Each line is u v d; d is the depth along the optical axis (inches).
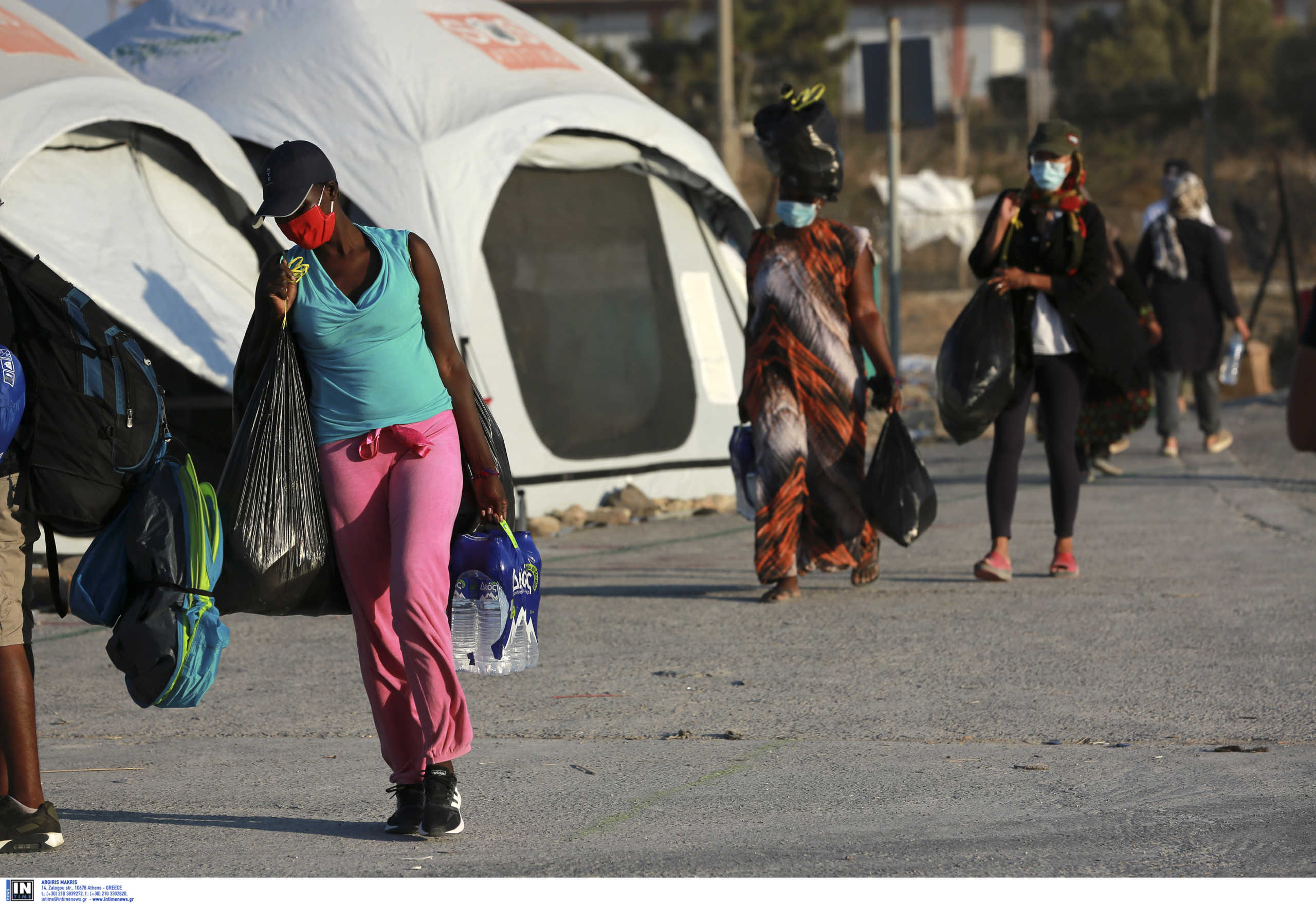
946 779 573.9
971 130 6653.5
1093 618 883.4
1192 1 6948.8
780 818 530.9
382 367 500.4
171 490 496.4
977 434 995.3
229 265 1221.1
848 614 913.5
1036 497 1473.9
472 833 519.8
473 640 526.3
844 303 936.3
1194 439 1936.5
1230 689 709.3
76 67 1168.8
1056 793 554.3
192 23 1467.8
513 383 1317.7
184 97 1359.5
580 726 670.5
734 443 974.4
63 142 1139.9
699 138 1464.1
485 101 1333.7
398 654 519.2
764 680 748.6
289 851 503.2
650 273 1439.5
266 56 1378.0
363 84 1328.7
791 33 6471.5
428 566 491.5
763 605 951.6
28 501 490.0
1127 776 573.0
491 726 673.0
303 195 483.2
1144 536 1208.2
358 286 500.7
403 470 502.3
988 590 986.1
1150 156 6259.8
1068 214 978.7
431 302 514.3
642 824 526.3
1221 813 526.3
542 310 1357.0
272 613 511.2
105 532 502.3
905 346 3789.4
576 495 1350.9
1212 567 1053.8
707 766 600.1
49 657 855.1
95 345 494.3
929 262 5487.2
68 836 522.9
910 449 931.3
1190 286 1702.8
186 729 683.4
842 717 674.2
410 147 1279.5
